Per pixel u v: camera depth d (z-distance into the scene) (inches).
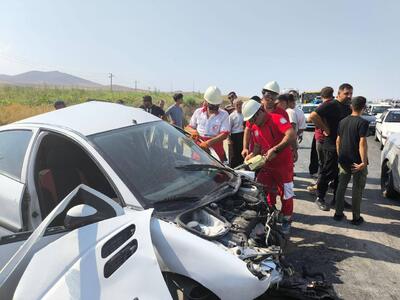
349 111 223.3
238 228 105.5
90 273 68.6
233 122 277.6
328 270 153.2
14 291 62.6
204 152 151.3
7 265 62.6
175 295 93.3
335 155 222.2
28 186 122.1
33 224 119.3
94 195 86.5
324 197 238.5
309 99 1147.3
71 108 143.8
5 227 121.9
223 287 89.3
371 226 201.2
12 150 131.5
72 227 76.5
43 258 67.0
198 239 93.4
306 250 172.2
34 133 128.0
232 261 90.8
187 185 119.6
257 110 176.6
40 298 61.8
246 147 214.5
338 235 189.2
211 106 226.7
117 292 70.5
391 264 158.6
